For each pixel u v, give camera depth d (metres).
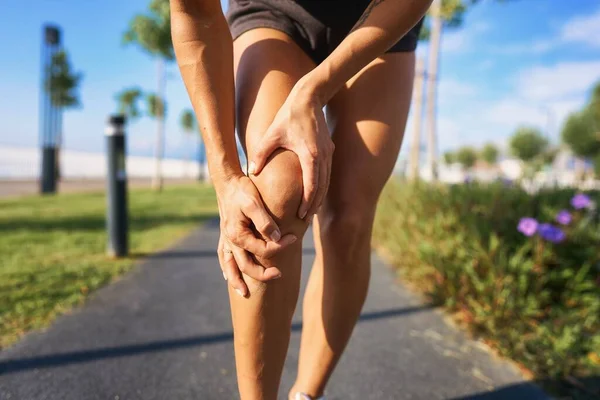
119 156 3.44
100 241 4.02
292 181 0.84
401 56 1.15
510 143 30.88
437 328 2.20
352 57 0.88
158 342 1.91
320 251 1.17
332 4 1.12
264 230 0.81
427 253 2.65
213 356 1.79
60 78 15.27
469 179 3.52
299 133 0.84
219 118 0.90
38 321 2.09
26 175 25.17
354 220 1.08
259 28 1.08
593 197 2.95
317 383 1.19
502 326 2.07
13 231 4.51
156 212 6.93
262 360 0.92
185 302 2.46
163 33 11.31
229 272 0.90
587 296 2.27
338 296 1.14
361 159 1.09
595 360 1.83
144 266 3.22
